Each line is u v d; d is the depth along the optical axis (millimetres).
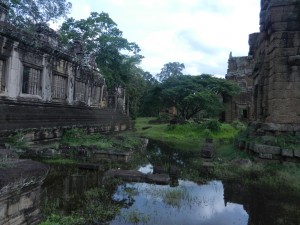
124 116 34531
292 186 9289
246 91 47000
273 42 12711
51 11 25828
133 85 46281
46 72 16938
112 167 11680
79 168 10758
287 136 11852
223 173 11062
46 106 16469
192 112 39938
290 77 12289
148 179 9852
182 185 9594
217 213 7059
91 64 24766
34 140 13922
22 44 14344
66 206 6785
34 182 4273
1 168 3834
